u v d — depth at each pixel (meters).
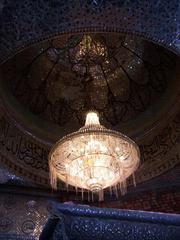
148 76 7.93
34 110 7.86
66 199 7.71
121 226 1.97
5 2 5.40
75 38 8.05
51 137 7.80
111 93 8.28
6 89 7.43
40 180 7.49
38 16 5.53
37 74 7.98
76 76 8.29
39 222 7.25
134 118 7.98
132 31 5.66
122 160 5.98
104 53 8.22
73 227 1.94
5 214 7.20
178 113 7.45
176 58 7.33
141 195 7.60
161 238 1.98
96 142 5.82
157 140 7.68
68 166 5.89
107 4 5.60
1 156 7.05
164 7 5.66
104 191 7.73
